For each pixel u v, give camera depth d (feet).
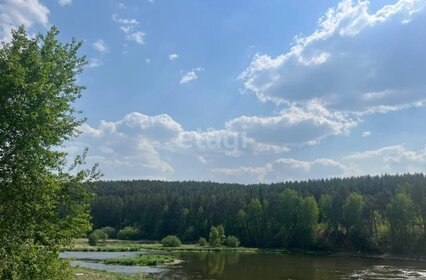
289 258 278.87
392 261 260.83
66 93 48.91
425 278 163.63
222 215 475.31
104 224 545.44
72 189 46.60
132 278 144.05
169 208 519.19
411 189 365.81
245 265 215.92
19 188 41.11
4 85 40.45
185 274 170.60
